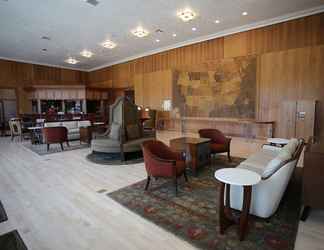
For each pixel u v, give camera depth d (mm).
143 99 10945
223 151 4367
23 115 9445
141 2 5285
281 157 2227
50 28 6988
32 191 3152
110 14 5961
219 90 8062
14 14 5855
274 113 6836
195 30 7449
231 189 2283
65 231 2152
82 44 8859
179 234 2057
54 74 13008
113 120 5363
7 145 6867
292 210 2473
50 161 4820
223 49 7812
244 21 6727
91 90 12094
